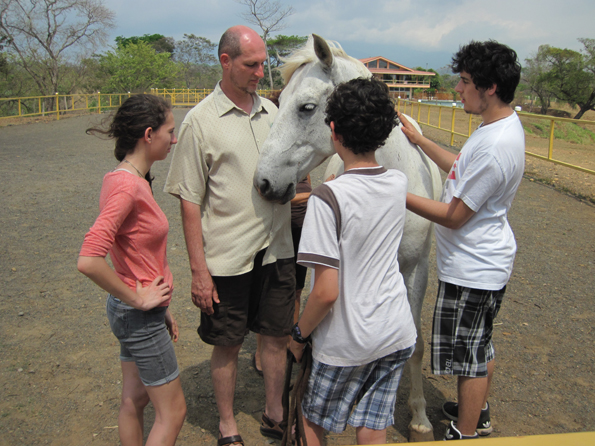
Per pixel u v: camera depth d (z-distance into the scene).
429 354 3.13
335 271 1.37
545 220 6.09
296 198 2.70
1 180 7.88
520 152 1.77
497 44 1.77
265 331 2.21
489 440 0.77
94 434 2.29
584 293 3.94
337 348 1.47
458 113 22.11
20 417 2.39
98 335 3.24
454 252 1.90
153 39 66.38
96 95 23.08
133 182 1.54
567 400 2.60
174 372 1.72
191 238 2.00
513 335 3.30
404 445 0.80
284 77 2.19
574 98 34.47
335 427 1.58
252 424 2.43
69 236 5.27
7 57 27.20
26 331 3.26
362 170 1.44
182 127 1.96
